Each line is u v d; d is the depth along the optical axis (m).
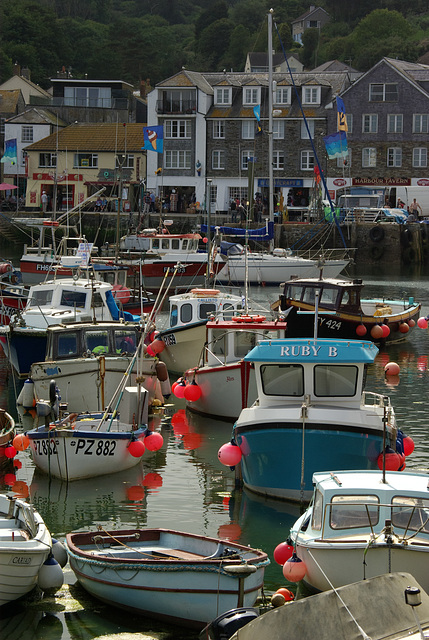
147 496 19.31
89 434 19.98
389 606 10.02
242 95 88.12
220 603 12.87
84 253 37.00
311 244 75.94
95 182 90.19
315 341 18.91
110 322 26.34
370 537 13.54
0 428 22.41
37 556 13.75
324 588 13.63
